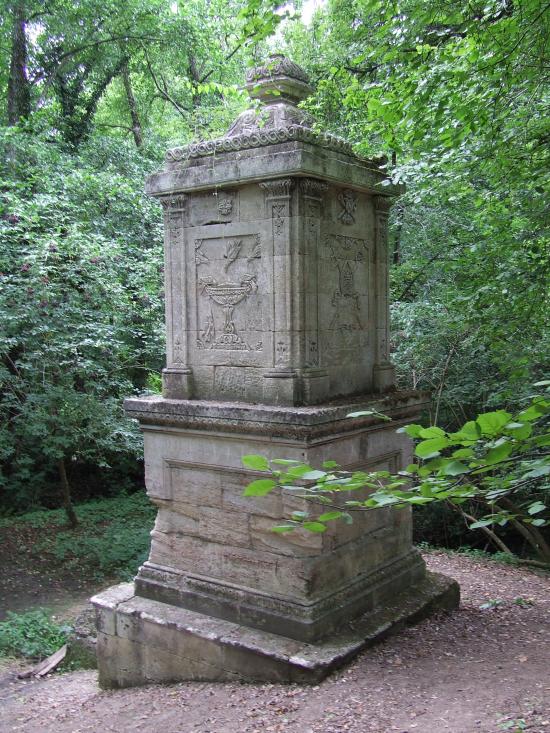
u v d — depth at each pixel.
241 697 4.83
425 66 6.09
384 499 2.62
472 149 6.95
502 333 8.24
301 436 5.01
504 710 4.07
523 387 8.24
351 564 5.62
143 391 12.56
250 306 5.58
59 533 12.06
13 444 11.79
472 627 5.79
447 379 10.98
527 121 6.75
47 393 10.53
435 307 10.06
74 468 14.73
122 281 11.88
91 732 4.91
